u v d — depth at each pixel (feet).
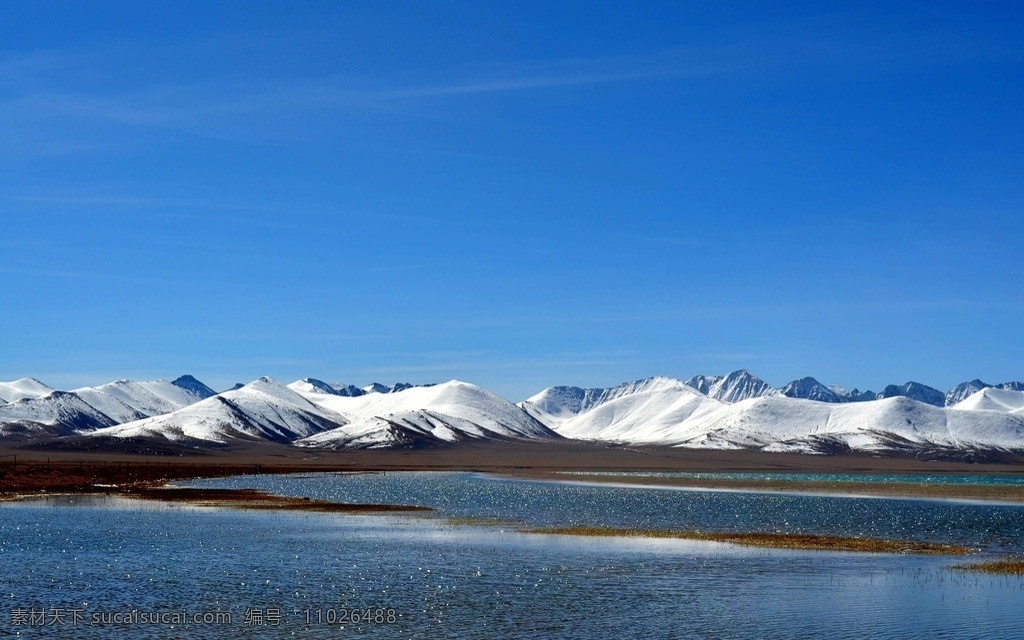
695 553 208.64
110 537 233.35
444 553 207.31
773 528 273.75
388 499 417.90
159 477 619.26
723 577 176.14
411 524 277.64
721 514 328.29
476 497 440.86
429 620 140.56
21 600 153.38
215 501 372.99
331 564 190.29
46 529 250.78
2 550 207.82
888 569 186.19
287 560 195.72
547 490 515.50
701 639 130.21
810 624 137.90
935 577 176.24
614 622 139.33
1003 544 232.53
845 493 492.13
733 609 148.15
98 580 171.01
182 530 252.01
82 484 478.59
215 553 205.57
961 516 324.19
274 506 347.97
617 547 218.79
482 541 230.89
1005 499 445.37
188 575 176.45
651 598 156.35
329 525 271.49
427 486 563.48
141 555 201.98
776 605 150.92
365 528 262.67
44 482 469.57
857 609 147.95
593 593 160.25
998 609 147.64
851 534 255.91
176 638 130.00
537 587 165.58
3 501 359.87
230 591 161.17
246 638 130.31
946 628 135.54
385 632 133.59
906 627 136.15
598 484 602.03
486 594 159.43
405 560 196.34
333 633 132.98
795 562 194.70
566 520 297.12
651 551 211.61
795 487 555.69
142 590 161.68
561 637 131.13
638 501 408.26
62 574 177.06
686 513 332.80
